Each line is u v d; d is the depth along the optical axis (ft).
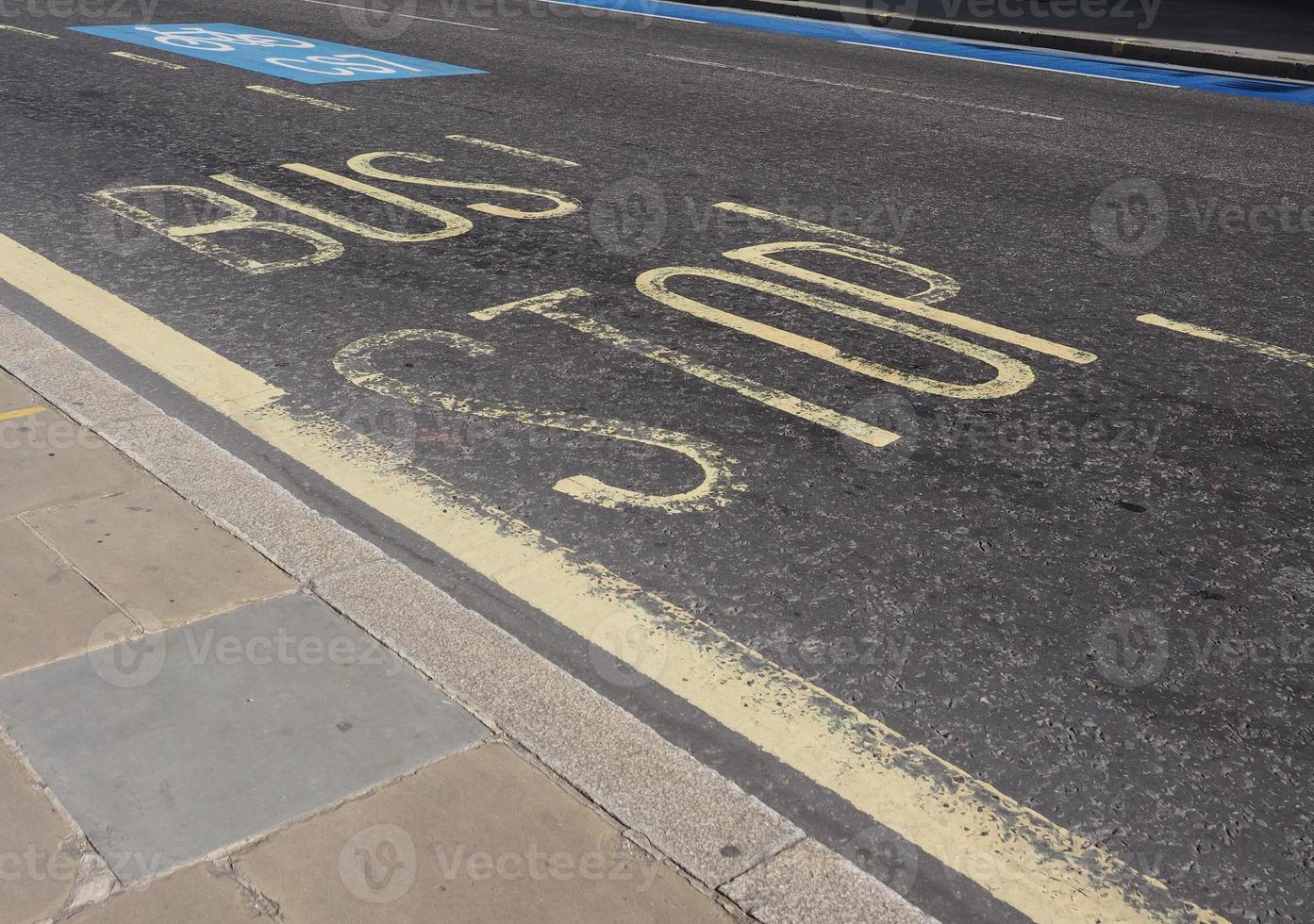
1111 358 17.08
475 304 18.19
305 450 13.51
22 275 18.78
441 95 34.47
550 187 25.12
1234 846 8.50
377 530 11.96
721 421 14.61
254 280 18.88
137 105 31.68
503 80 37.35
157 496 11.87
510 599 10.95
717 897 7.56
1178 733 9.61
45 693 8.93
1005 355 17.04
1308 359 17.30
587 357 16.31
